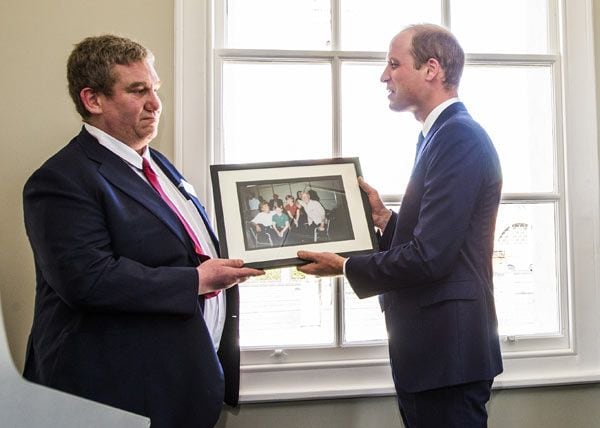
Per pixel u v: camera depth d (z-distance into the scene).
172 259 1.08
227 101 1.54
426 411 1.14
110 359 1.01
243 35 1.56
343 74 1.57
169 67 1.45
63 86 1.42
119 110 1.07
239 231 1.20
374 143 1.58
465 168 1.09
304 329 1.56
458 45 1.22
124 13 1.44
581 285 1.61
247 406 1.48
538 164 1.65
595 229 1.62
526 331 1.64
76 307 0.98
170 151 1.46
